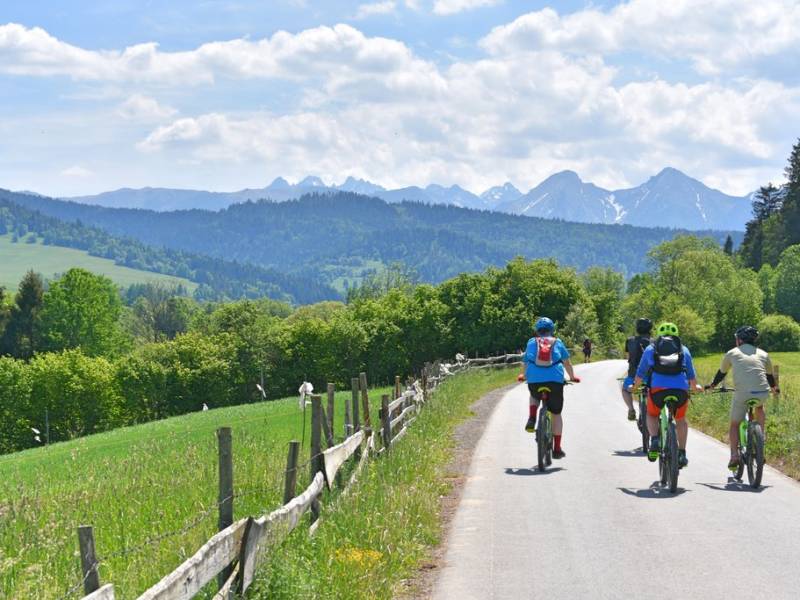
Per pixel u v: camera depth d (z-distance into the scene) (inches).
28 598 275.6
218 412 1979.6
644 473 501.7
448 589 281.9
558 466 533.6
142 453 728.3
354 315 4306.1
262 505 383.2
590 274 6146.7
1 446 3326.8
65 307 4355.3
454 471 531.5
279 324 4217.5
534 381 522.3
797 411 707.4
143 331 5915.4
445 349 4037.9
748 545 325.1
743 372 456.4
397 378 728.3
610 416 880.3
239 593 237.3
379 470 468.4
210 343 3892.7
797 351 4822.8
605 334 4311.0
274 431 924.6
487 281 4111.7
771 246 6742.1
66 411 3376.0
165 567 273.0
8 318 4399.6
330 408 439.2
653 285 5378.9
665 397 447.5
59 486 580.7
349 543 323.0
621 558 310.0
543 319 536.7
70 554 327.0
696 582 278.5
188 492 453.1
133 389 3592.5
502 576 293.4
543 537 346.3
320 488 354.0
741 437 469.1
